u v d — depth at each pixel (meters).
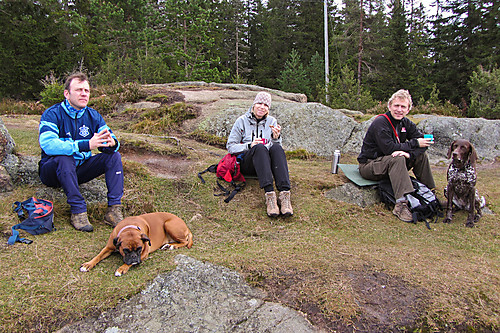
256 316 2.35
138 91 8.63
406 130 4.55
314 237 3.64
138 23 25.69
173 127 7.20
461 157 3.87
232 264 2.92
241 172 4.62
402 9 34.03
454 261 3.16
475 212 4.23
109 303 2.38
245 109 7.50
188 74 20.84
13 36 18.16
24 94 18.45
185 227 3.39
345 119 7.43
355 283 2.69
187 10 21.77
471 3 26.09
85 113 3.60
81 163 3.63
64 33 20.23
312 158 6.73
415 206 4.14
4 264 2.67
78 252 2.98
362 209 4.32
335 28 32.81
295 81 24.69
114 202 3.61
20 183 3.79
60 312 2.27
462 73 25.27
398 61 27.50
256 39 36.50
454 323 2.29
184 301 2.47
